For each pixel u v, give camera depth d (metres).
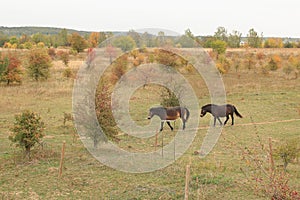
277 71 42.41
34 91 26.36
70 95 25.28
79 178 10.09
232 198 8.70
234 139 14.91
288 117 19.77
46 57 32.44
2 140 14.27
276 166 11.16
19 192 9.09
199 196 8.74
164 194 8.90
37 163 11.36
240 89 27.95
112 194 8.97
